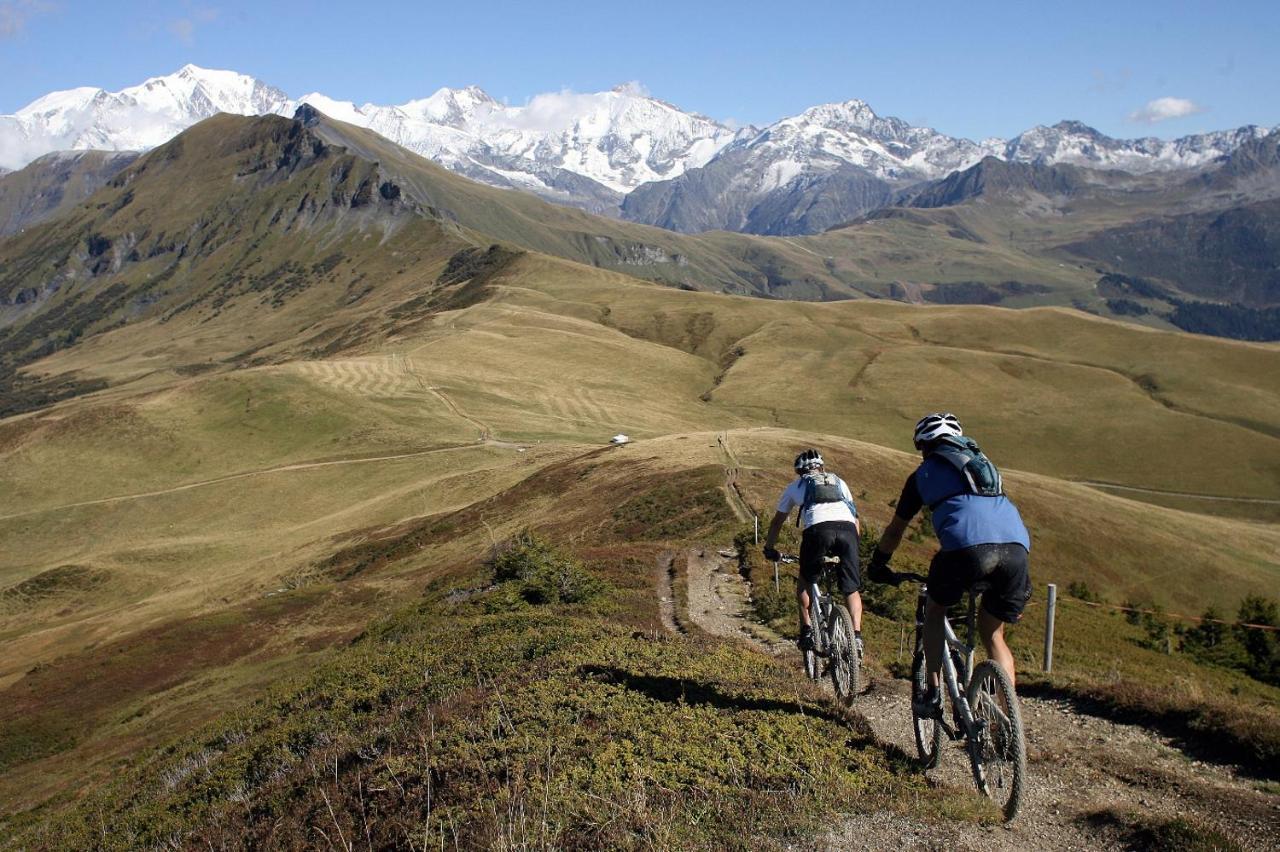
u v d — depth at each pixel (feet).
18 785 100.42
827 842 17.87
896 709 29.63
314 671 60.90
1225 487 412.98
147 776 50.42
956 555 19.35
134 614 228.02
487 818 18.34
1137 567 213.25
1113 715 28.53
